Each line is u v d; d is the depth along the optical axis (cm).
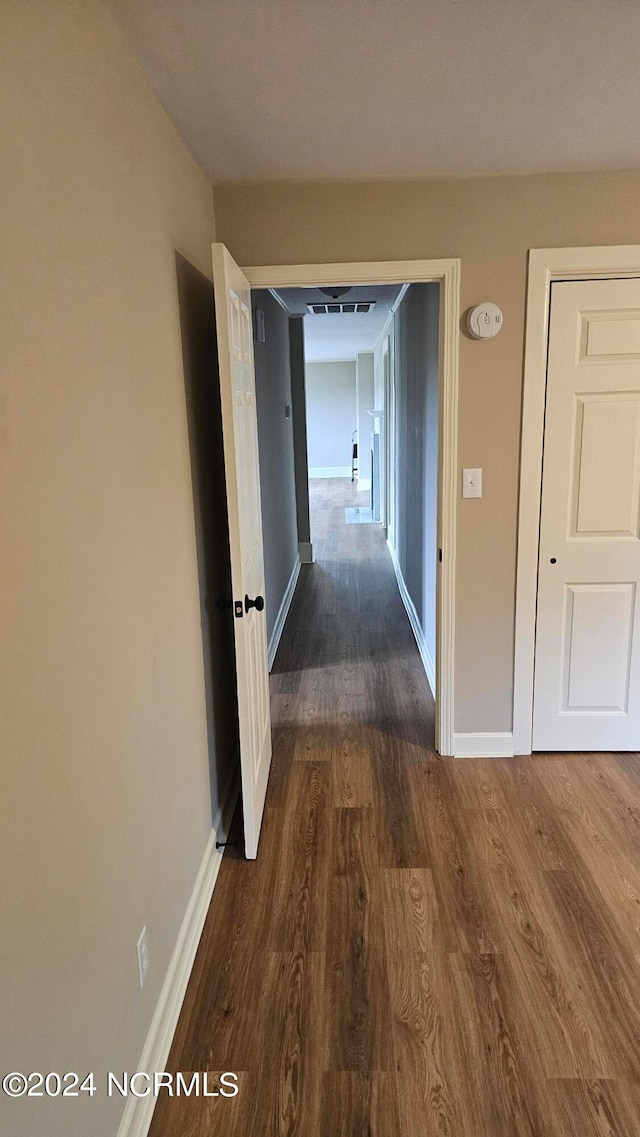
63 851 109
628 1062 160
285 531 552
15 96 97
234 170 239
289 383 632
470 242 254
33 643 99
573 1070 158
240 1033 170
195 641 215
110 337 138
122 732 141
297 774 292
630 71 175
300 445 680
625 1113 148
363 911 210
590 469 273
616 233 253
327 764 299
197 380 225
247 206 254
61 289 113
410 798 270
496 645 290
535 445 270
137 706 152
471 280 257
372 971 187
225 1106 153
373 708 356
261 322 414
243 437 234
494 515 278
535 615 287
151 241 171
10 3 96
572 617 287
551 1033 167
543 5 145
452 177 249
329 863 233
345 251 256
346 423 1399
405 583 542
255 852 236
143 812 155
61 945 108
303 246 256
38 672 101
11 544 93
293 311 624
